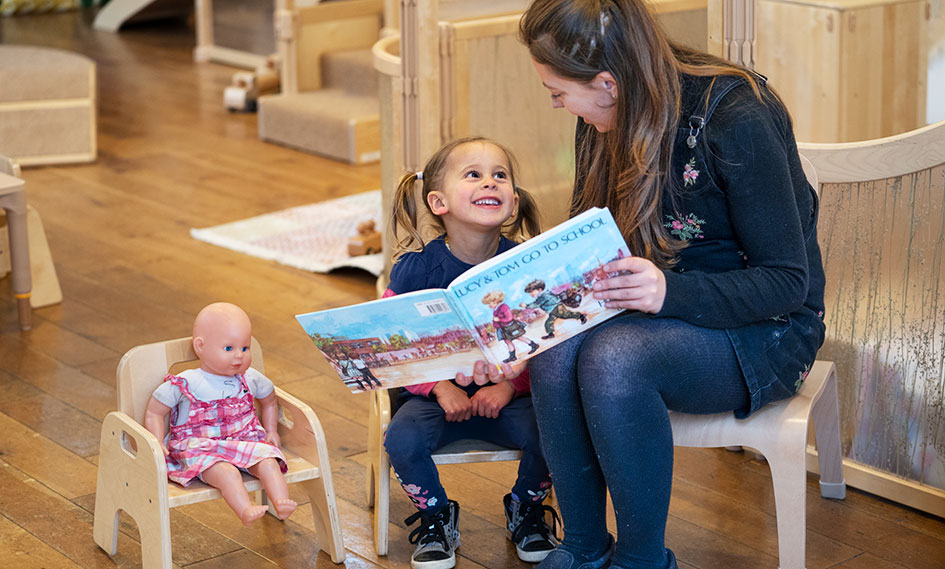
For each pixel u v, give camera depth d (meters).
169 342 1.87
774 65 3.34
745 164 1.54
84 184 4.45
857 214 2.00
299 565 1.87
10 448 2.31
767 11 3.30
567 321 1.56
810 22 3.20
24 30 8.05
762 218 1.55
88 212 4.08
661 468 1.57
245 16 6.78
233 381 1.85
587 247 1.52
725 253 1.63
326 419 2.46
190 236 3.82
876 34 3.16
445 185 1.83
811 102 3.27
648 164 1.54
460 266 1.86
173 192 4.36
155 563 1.73
